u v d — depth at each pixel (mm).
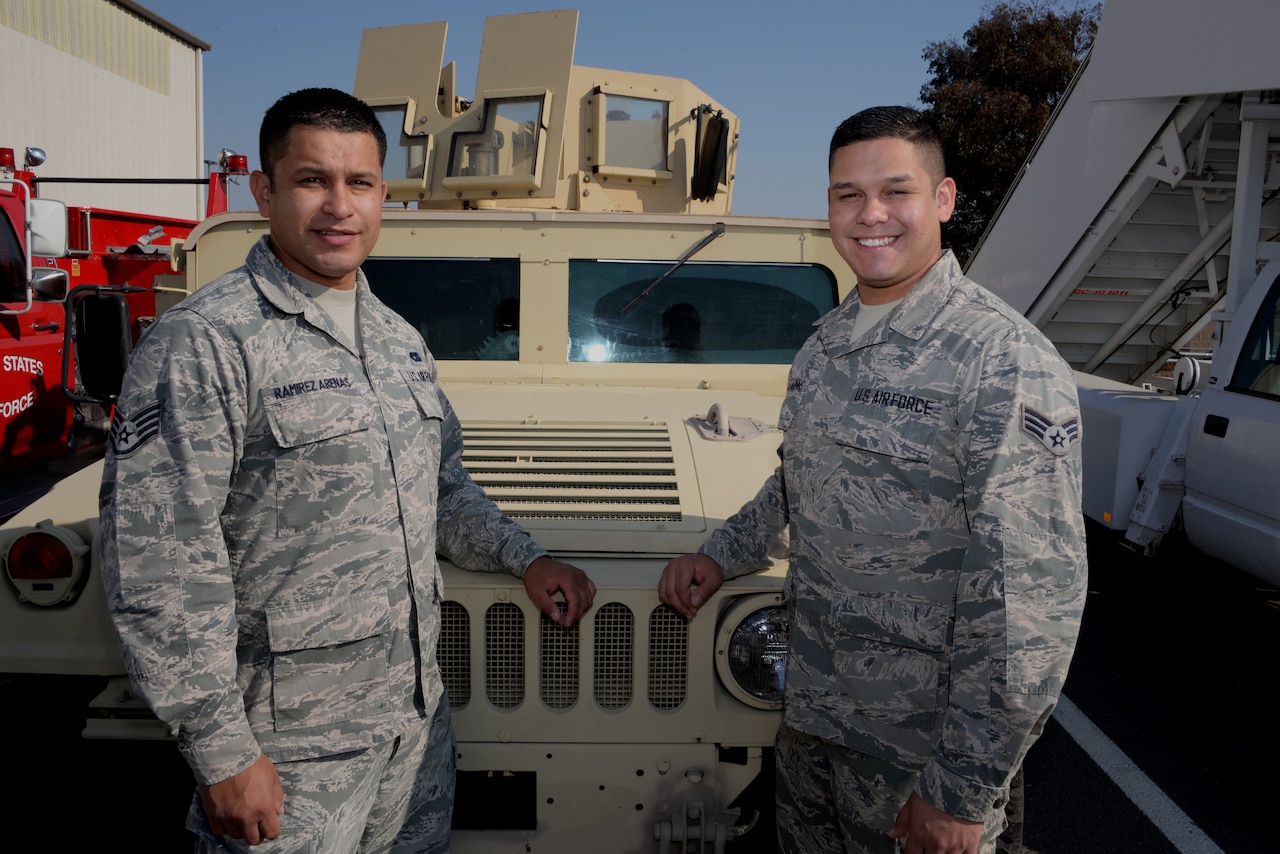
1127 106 5438
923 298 1762
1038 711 1518
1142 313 6469
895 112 1777
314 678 1668
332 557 1663
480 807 2172
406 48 4289
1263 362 4180
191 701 1509
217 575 1549
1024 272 6594
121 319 2457
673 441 2684
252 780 1564
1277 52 4293
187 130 18031
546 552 2047
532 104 4031
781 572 2113
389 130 4270
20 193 5539
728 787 2102
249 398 1612
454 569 2107
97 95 15539
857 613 1746
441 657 2111
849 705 1775
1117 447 4777
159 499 1513
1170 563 4996
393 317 1918
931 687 1698
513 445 2650
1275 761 3549
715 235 3441
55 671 2051
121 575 1505
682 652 2088
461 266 3439
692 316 3465
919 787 1604
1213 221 5711
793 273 3520
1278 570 3953
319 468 1646
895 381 1727
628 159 4234
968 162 14773
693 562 2012
